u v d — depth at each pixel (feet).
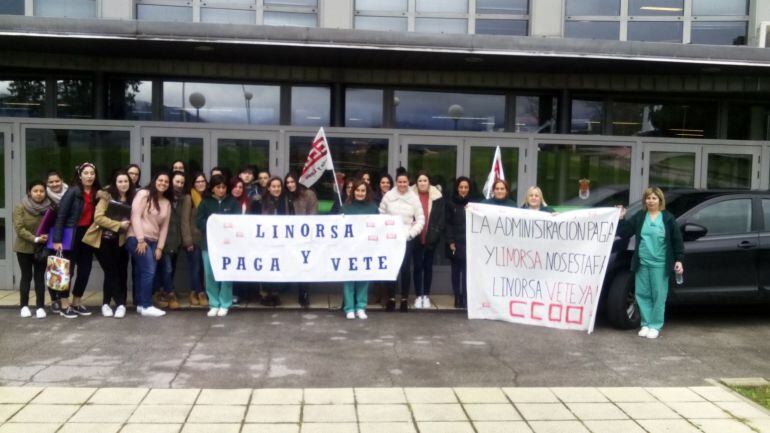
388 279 29.12
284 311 29.96
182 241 29.89
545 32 40.16
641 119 40.60
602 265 27.14
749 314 31.48
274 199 30.35
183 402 18.61
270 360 22.70
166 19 39.17
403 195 29.78
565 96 39.37
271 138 33.94
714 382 21.16
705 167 35.91
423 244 30.27
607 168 35.45
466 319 29.09
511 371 22.04
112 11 38.06
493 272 28.71
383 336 26.05
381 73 37.93
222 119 38.86
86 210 27.86
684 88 38.09
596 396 19.67
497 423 17.58
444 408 18.52
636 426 17.54
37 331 25.89
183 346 24.17
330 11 39.40
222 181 29.17
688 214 28.71
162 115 38.50
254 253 28.86
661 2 40.73
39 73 37.78
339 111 38.83
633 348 25.12
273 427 17.06
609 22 40.75
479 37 31.17
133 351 23.47
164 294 30.45
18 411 17.81
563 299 27.73
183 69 37.06
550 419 17.90
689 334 27.43
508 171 35.09
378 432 16.88
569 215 27.66
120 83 38.19
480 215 28.73
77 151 33.30
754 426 17.62
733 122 41.11
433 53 31.81
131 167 30.22
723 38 40.86
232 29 30.37
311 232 28.96
